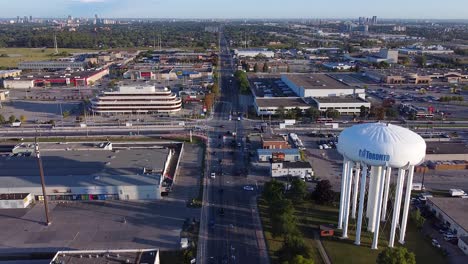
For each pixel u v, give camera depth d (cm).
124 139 18550
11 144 17838
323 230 10281
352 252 9619
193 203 12169
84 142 17312
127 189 12519
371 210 10481
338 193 12762
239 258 9412
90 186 12506
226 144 17825
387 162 9062
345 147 9719
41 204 12344
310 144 17825
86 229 10794
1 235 10506
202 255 9538
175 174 14250
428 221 11119
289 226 9925
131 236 10425
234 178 14125
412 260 8444
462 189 13288
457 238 10112
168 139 18550
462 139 18288
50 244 10075
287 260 8669
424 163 15138
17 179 13012
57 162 14575
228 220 11194
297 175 14162
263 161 15425
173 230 10712
